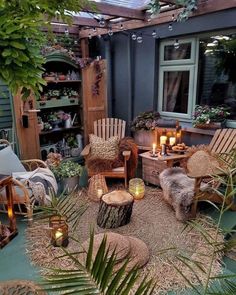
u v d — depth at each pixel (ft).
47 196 9.92
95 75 16.11
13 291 5.87
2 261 8.05
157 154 13.08
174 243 8.84
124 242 8.00
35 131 14.08
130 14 12.57
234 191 5.02
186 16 11.27
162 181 11.19
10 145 12.28
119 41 16.83
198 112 13.88
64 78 15.30
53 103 15.20
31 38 5.19
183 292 6.82
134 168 13.30
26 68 4.99
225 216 10.51
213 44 13.44
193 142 14.57
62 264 7.77
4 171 10.81
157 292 6.81
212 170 9.36
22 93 5.50
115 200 9.70
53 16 5.46
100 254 3.60
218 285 6.84
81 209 9.02
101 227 9.73
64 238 8.44
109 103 18.11
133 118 17.35
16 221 10.25
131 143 13.30
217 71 13.65
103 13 11.69
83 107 16.28
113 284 3.36
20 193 9.75
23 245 8.79
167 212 10.83
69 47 16.46
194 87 14.51
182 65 14.74
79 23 13.46
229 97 13.55
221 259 7.95
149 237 9.21
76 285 3.49
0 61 4.76
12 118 13.33
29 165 12.45
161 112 16.22
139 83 16.60
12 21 4.65
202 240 8.87
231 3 10.99
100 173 12.63
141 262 7.60
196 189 9.71
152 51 15.43
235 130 12.05
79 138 16.83
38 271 7.61
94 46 17.90
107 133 15.44
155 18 13.42
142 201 11.77
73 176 12.51
